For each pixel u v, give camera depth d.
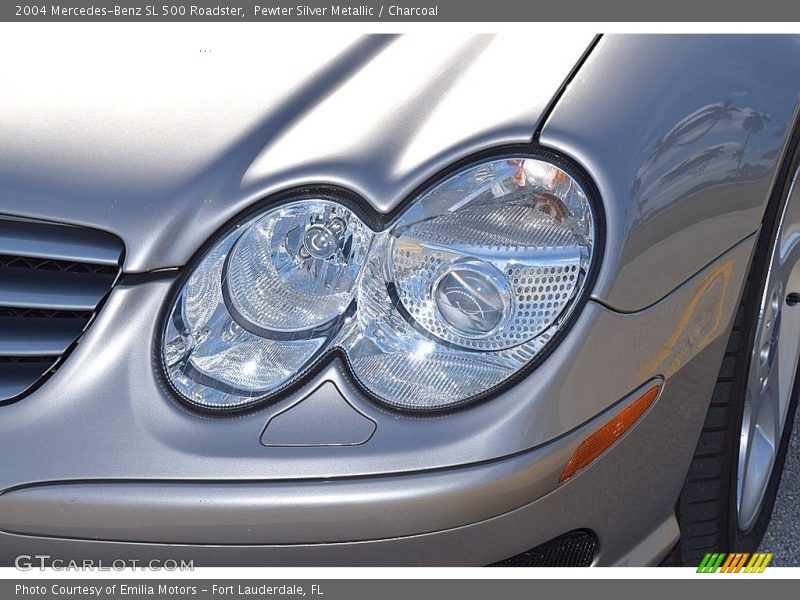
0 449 1.50
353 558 1.54
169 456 1.50
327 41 1.82
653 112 1.68
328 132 1.63
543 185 1.59
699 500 1.92
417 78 1.71
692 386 1.76
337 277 1.58
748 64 1.87
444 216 1.58
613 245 1.58
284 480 1.50
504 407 1.55
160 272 1.55
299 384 1.54
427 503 1.51
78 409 1.51
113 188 1.57
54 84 1.72
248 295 1.56
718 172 1.73
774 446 2.33
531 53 1.73
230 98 1.68
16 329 1.56
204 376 1.54
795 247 2.23
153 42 1.84
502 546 1.60
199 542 1.51
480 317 1.58
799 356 2.46
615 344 1.60
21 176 1.58
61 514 1.49
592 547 1.75
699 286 1.72
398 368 1.56
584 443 1.59
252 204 1.57
